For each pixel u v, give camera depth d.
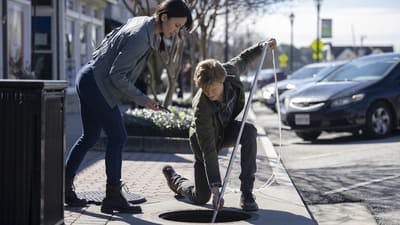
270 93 22.66
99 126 6.46
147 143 11.02
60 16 19.11
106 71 6.03
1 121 4.86
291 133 15.66
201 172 6.33
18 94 4.83
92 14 22.97
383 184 8.07
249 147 6.21
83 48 22.28
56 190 5.29
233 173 8.86
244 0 18.14
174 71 14.91
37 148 4.86
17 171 4.89
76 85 6.27
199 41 20.55
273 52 6.47
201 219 6.41
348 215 6.53
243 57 6.45
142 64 6.09
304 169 9.60
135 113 12.17
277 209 6.52
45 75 19.16
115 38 6.02
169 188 7.48
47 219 5.07
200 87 5.73
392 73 13.53
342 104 12.91
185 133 11.26
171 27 6.00
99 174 8.48
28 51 16.22
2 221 4.94
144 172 8.76
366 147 11.77
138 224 5.84
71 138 12.54
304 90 13.62
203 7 17.03
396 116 13.25
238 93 6.06
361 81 13.52
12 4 15.12
